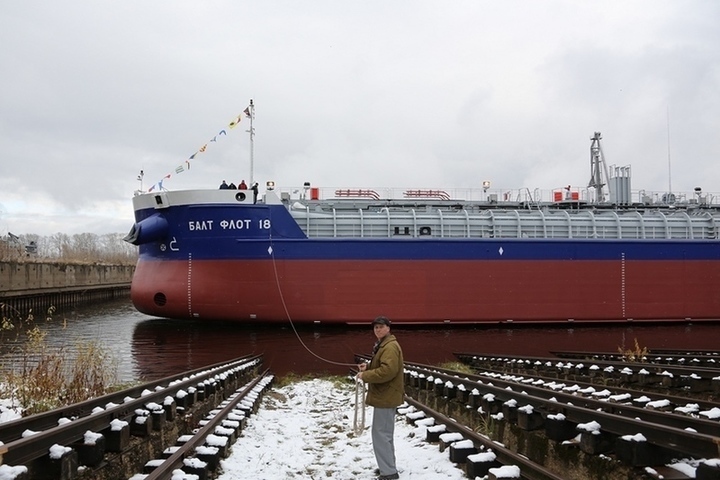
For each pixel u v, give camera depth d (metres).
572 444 7.71
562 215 34.50
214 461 7.72
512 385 11.85
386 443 7.30
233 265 29.77
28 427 7.31
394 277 30.69
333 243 30.30
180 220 30.31
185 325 32.25
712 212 38.62
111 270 66.06
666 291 33.34
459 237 32.16
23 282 40.59
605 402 8.86
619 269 32.91
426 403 14.06
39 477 5.97
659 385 14.28
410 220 32.44
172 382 12.65
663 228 34.81
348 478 7.59
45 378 11.90
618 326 32.81
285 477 7.69
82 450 6.69
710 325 33.44
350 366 22.25
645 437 6.48
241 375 17.05
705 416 9.07
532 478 6.34
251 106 34.66
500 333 30.25
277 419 12.49
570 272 32.41
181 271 30.30
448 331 30.59
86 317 40.12
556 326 32.31
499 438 9.73
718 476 5.06
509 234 33.16
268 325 30.88
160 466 6.60
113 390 13.21
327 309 30.12
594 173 42.81
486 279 31.55
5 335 29.44
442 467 7.52
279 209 30.14
